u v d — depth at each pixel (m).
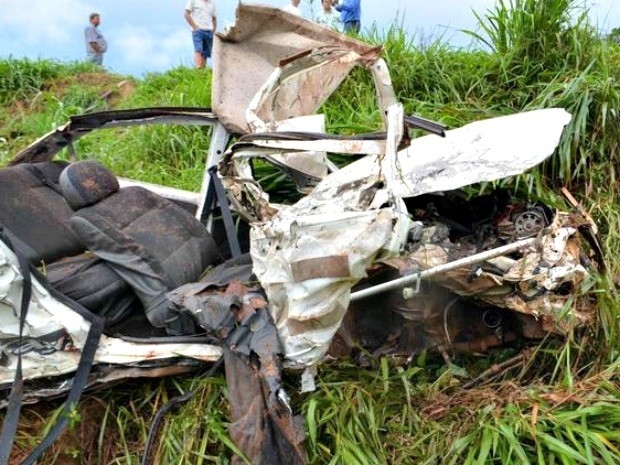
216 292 2.74
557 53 4.74
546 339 2.99
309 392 2.76
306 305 2.47
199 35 9.07
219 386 2.77
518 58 4.89
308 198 2.63
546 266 2.71
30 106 7.49
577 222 2.78
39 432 2.81
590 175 4.09
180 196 3.74
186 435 2.64
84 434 2.86
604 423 2.45
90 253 3.06
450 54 5.39
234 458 2.52
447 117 4.57
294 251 2.46
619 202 4.07
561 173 4.03
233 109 3.76
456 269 2.76
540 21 4.77
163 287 2.82
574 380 2.80
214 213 3.58
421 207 3.16
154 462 2.64
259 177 4.08
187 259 3.01
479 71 5.02
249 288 2.77
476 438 2.47
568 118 3.17
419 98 5.14
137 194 3.09
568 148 4.02
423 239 2.89
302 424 2.48
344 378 2.89
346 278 2.40
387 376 2.83
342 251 2.37
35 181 3.20
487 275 2.75
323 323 2.52
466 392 2.83
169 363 2.82
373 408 2.69
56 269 2.92
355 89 5.14
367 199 2.50
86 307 2.81
